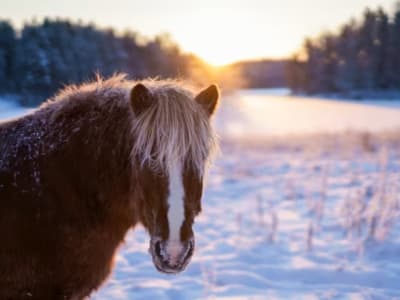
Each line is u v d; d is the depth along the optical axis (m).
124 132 2.93
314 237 6.39
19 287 2.88
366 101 64.00
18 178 2.90
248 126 29.02
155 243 2.61
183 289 4.73
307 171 10.97
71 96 3.20
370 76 75.81
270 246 6.05
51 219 2.85
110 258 3.09
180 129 2.64
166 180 2.59
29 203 2.85
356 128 24.34
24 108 35.97
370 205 6.84
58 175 2.91
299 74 89.25
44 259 2.86
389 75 75.50
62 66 40.22
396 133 16.45
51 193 2.88
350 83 76.50
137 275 5.18
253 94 88.69
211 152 2.87
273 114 39.91
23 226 2.83
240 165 11.89
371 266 5.28
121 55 51.31
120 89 3.19
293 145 15.67
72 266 2.90
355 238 6.16
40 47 42.59
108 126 2.98
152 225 2.66
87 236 2.92
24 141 3.03
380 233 5.95
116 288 4.76
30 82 39.38
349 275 5.03
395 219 6.65
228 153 14.48
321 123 30.12
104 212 2.97
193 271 5.30
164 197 2.59
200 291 4.70
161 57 54.78
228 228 6.91
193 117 2.72
